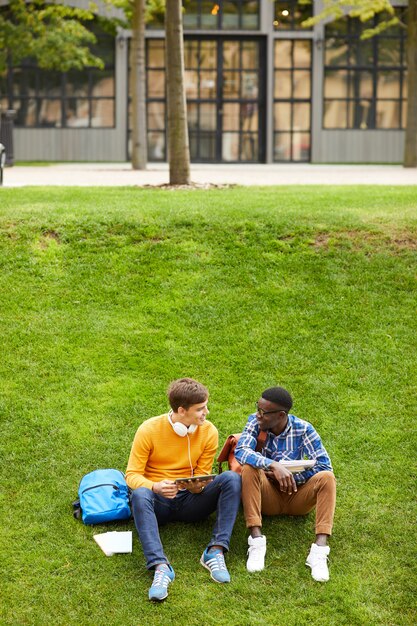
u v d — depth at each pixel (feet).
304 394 22.68
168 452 17.31
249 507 16.61
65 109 108.88
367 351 24.58
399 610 14.96
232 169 84.69
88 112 108.99
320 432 21.03
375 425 21.30
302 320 26.18
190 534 17.38
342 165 100.37
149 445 17.25
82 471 19.45
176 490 16.49
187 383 17.11
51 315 26.22
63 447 20.31
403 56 108.47
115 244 30.45
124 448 20.38
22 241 30.17
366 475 19.39
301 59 107.86
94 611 14.92
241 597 15.31
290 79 108.37
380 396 22.56
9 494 18.56
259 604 15.11
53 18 85.61
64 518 17.74
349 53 108.06
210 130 109.81
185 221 31.96
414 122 80.23
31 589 15.49
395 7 104.88
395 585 15.64
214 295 27.53
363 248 30.14
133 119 78.69
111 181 55.21
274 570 16.08
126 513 17.60
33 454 19.99
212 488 16.97
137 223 31.73
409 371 23.62
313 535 17.31
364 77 108.68
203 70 108.47
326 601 15.20
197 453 17.48
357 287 27.91
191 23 106.42
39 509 18.03
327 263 29.27
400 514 17.93
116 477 18.29
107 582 15.72
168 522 17.80
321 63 107.55
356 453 20.22
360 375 23.53
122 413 21.76
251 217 32.60
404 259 29.43
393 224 31.94
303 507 17.31
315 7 105.81
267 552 16.69
